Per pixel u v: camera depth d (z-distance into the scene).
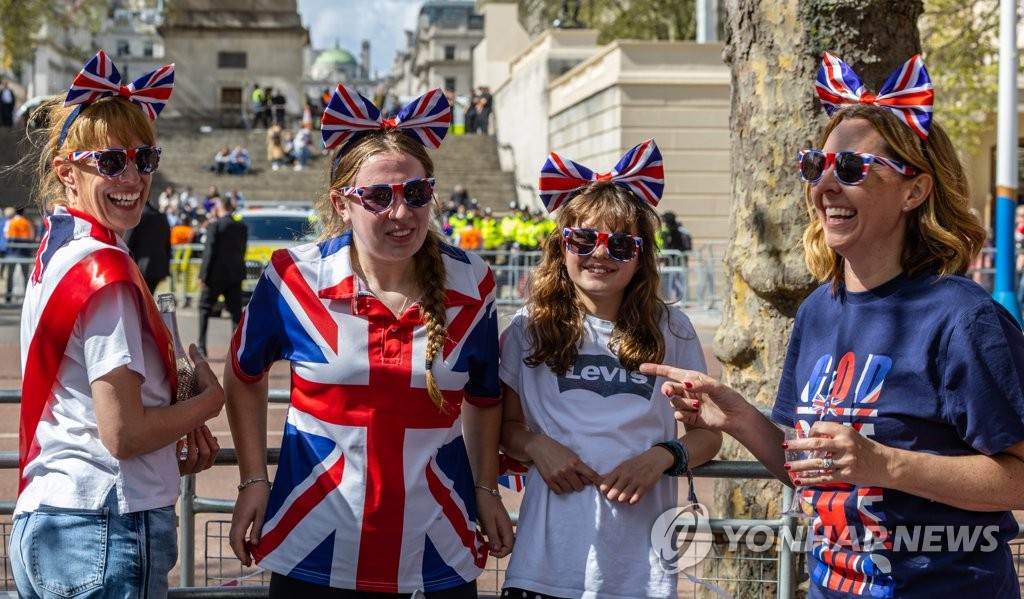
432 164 3.15
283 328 3.09
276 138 36.19
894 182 2.59
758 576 4.08
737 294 4.43
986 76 21.61
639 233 3.33
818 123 4.16
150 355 2.93
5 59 38.75
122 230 3.00
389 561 3.01
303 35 44.03
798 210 4.20
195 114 43.66
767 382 4.34
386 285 3.12
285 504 3.06
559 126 31.14
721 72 26.28
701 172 26.28
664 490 3.32
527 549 3.24
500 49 45.56
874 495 2.63
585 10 39.75
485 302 3.21
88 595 2.80
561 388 3.30
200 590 3.69
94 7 41.19
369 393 3.02
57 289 2.80
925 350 2.54
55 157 2.96
